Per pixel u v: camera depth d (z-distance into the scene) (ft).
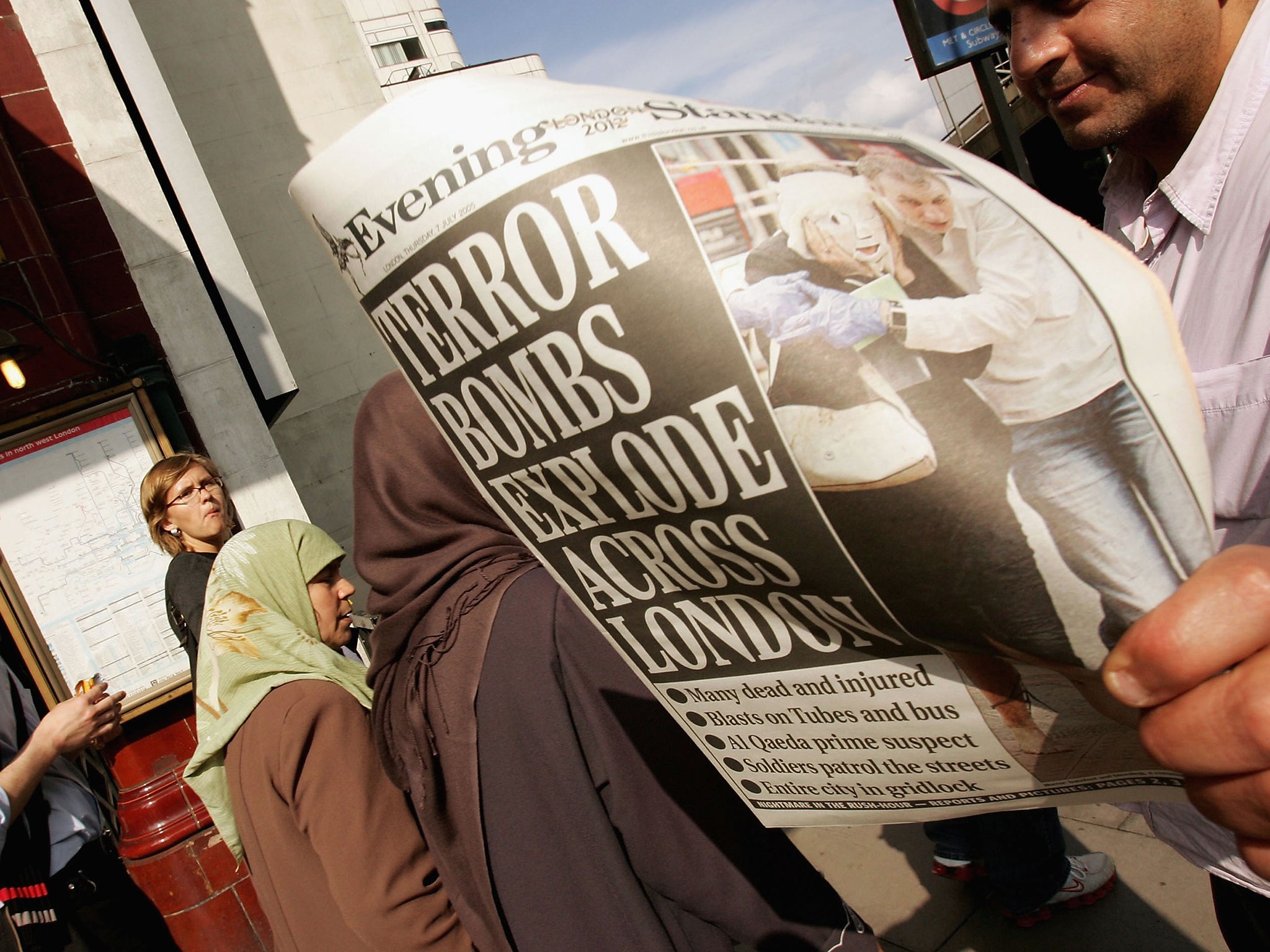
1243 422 2.86
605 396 1.72
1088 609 1.37
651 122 1.67
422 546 3.30
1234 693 1.14
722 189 1.58
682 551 1.88
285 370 13.47
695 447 1.63
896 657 1.72
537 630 2.96
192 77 31.63
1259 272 2.81
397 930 3.60
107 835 7.98
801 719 1.99
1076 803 1.69
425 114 1.78
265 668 4.39
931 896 7.22
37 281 9.60
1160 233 3.31
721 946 3.14
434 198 1.76
